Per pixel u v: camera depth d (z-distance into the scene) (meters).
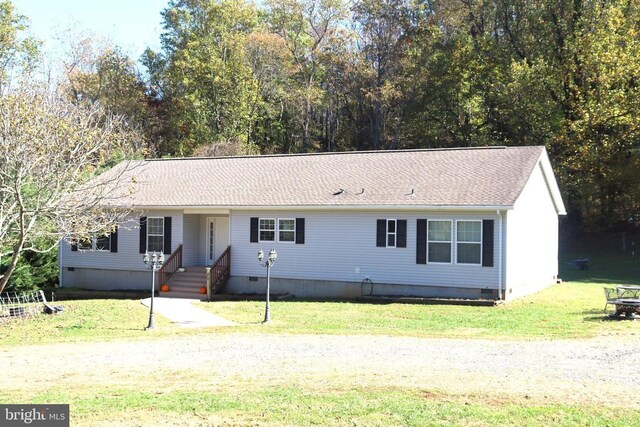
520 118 40.28
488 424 8.31
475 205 21.72
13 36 43.59
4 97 17.31
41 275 27.72
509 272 22.12
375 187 24.83
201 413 9.04
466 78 45.72
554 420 8.41
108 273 29.19
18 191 16.33
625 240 43.19
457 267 22.53
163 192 28.81
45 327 18.80
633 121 34.88
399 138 49.44
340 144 56.03
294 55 56.28
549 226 28.11
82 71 45.78
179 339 15.77
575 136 36.78
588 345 13.71
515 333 15.59
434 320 18.00
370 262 24.06
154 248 28.27
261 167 29.83
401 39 48.53
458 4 46.06
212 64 49.25
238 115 50.56
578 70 38.44
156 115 51.62
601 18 36.81
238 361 12.70
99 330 17.84
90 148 19.77
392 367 11.73
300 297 24.83
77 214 19.50
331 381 10.67
